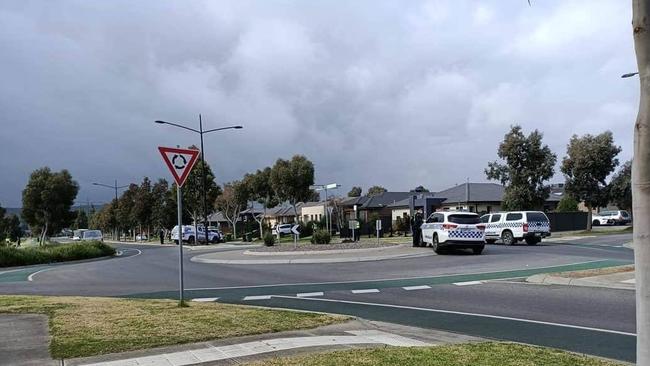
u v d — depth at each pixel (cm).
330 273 1877
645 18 337
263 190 7081
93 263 2958
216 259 2631
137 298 1307
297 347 721
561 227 5047
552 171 4397
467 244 2458
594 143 4541
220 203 6806
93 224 11919
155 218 7206
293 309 1115
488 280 1555
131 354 694
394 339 788
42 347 738
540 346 728
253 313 982
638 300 339
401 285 1497
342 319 932
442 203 5750
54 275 2153
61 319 923
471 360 623
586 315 985
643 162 337
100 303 1126
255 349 712
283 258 2445
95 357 681
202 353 695
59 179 5597
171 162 1054
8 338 793
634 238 343
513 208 4428
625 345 755
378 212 6581
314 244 3081
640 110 340
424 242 2753
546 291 1299
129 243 6881
